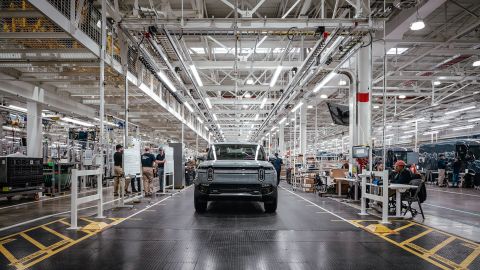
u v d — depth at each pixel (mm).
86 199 8039
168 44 11164
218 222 8273
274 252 5656
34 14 7609
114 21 9984
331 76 14586
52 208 10883
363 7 10234
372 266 4992
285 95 18859
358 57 12906
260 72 21031
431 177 25938
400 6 9500
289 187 20672
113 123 22516
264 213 9742
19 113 19719
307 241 6438
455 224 8383
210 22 9750
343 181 14938
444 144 24641
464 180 22312
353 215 9484
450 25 14727
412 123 36875
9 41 8805
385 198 8391
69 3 7621
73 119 21438
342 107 14320
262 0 9781
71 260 5184
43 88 14148
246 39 14477
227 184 9156
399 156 24422
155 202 12180
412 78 19234
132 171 11164
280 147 33406
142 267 4863
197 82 16344
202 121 29750
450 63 19422
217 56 17438
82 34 8172
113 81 12281
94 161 17656
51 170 15672
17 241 6348
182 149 18328
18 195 13477
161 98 16875
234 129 41750
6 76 11938
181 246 6004
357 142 12914
